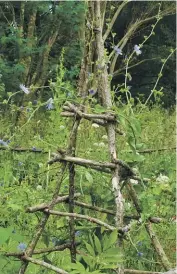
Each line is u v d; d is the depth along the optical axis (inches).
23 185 146.6
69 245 118.9
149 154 224.8
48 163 117.0
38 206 112.3
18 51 549.0
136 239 138.3
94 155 200.5
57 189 115.0
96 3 135.3
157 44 856.3
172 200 165.5
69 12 524.7
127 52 767.1
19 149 201.8
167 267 117.0
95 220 112.4
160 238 153.9
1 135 270.7
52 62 554.3
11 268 117.6
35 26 570.6
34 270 124.5
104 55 131.3
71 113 121.7
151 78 845.8
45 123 309.3
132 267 141.3
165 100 836.0
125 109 122.6
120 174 118.4
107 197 140.2
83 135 227.5
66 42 586.6
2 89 399.2
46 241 132.3
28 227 139.7
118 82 837.2
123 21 802.2
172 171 200.4
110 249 100.5
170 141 266.1
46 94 551.2
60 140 185.3
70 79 474.0
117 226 111.5
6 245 111.8
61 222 136.3
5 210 135.3
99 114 121.0
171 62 845.2
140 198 122.7
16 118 353.4
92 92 137.9
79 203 121.4
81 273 98.9
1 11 558.6
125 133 122.7
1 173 175.5
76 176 148.8
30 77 590.9
